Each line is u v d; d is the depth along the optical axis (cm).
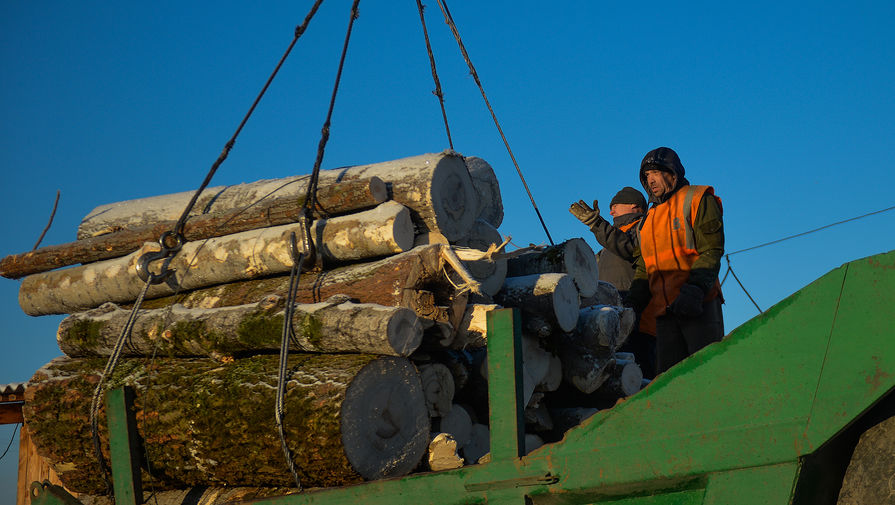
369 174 469
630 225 627
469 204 479
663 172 509
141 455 435
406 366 402
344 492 337
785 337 257
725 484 261
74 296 536
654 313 512
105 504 477
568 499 293
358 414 373
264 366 412
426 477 318
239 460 400
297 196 468
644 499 281
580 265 546
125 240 524
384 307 392
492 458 306
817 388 248
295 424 374
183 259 488
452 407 445
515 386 305
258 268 461
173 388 426
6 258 575
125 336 462
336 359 395
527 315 492
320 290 430
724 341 267
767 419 256
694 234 491
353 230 434
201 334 433
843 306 248
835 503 264
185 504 440
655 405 277
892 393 258
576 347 519
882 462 254
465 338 437
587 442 288
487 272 477
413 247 449
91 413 444
